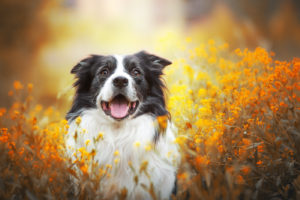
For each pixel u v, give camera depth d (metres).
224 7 28.02
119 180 3.39
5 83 13.82
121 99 3.60
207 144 2.92
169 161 3.41
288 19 26.59
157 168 3.40
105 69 3.84
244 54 4.12
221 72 4.50
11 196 2.85
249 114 3.31
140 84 3.77
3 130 3.39
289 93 3.19
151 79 3.96
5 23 19.28
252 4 29.20
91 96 3.79
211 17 27.41
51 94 11.31
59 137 3.61
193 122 3.61
